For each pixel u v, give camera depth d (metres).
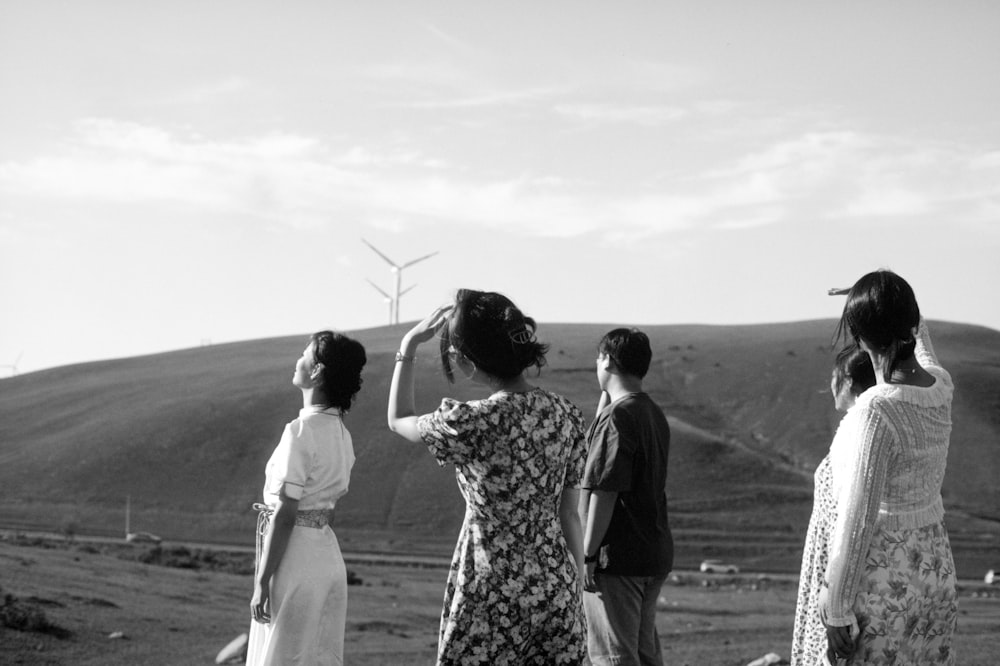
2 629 17.67
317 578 7.01
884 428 5.08
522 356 5.61
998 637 20.98
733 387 164.62
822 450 142.75
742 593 56.97
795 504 121.12
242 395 148.25
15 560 30.86
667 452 7.92
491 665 5.45
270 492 7.09
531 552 5.51
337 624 7.15
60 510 117.69
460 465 5.53
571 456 5.75
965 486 130.38
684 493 121.88
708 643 22.11
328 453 7.14
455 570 5.58
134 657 17.61
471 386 142.12
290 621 6.95
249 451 133.25
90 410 153.75
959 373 162.12
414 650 20.81
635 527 7.66
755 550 107.62
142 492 123.56
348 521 114.00
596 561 7.66
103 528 110.62
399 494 119.94
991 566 103.25
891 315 5.28
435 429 5.52
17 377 189.12
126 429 137.38
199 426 137.88
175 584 32.53
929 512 5.22
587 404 152.88
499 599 5.45
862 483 5.05
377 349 172.38
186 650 19.08
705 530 112.69
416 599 40.56
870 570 5.14
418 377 144.50
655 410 7.83
